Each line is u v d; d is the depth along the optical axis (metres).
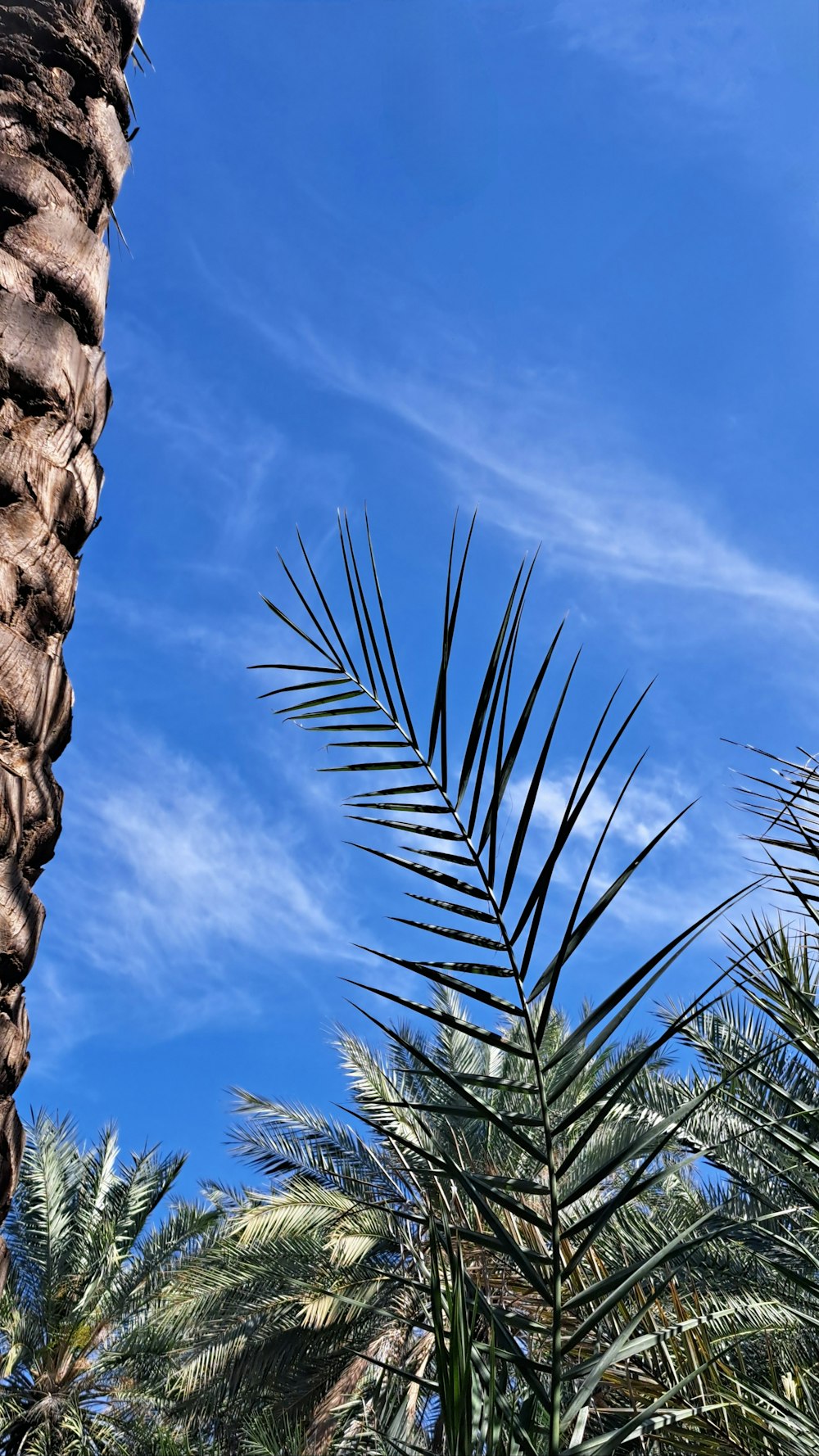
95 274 1.75
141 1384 13.59
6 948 1.23
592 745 1.14
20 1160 1.22
